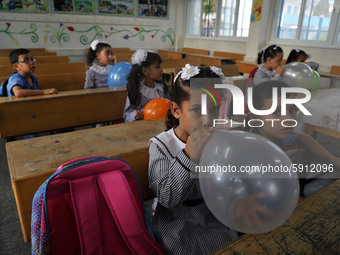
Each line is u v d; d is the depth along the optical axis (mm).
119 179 708
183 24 7188
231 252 461
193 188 696
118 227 668
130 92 1742
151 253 706
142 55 1709
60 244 642
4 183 1957
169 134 764
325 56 4250
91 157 792
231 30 5977
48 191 641
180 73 553
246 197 346
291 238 485
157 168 718
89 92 2039
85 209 644
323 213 537
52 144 1050
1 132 1764
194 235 760
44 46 5734
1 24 5227
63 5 5668
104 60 2828
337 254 457
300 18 4527
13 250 1355
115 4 6207
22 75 2246
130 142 1068
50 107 1887
